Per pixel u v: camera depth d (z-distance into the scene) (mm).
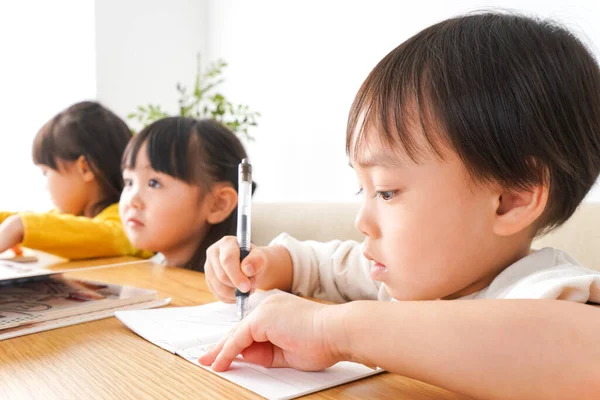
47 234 1096
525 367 335
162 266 1000
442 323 369
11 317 558
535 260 492
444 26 510
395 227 479
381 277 515
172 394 387
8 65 2248
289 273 832
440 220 460
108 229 1198
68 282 731
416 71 469
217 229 1188
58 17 2340
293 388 399
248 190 662
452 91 443
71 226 1136
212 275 691
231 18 2496
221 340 468
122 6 2424
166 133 1146
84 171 1509
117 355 475
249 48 2387
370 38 1794
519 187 447
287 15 2160
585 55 485
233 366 446
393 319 390
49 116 2309
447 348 357
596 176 485
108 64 2393
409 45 507
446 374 357
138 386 403
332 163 1964
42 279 741
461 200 455
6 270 709
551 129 440
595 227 875
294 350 427
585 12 1213
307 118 2074
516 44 457
